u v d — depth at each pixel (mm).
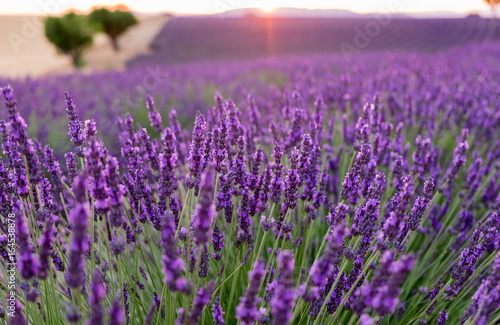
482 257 2469
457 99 4598
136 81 11141
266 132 4102
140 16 49531
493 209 2715
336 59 15180
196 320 1306
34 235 1816
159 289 2287
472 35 31203
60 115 6344
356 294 1698
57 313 1653
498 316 1786
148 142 2295
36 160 1811
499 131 4262
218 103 2992
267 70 14055
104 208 1507
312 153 2113
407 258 1058
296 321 2139
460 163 2639
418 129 4203
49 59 29391
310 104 5324
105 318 1666
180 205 2496
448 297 2002
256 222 2555
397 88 5473
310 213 2146
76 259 1073
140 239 2664
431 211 2902
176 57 31547
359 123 2701
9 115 1577
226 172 2016
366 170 2350
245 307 1194
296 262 2305
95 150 1443
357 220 1852
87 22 27078
